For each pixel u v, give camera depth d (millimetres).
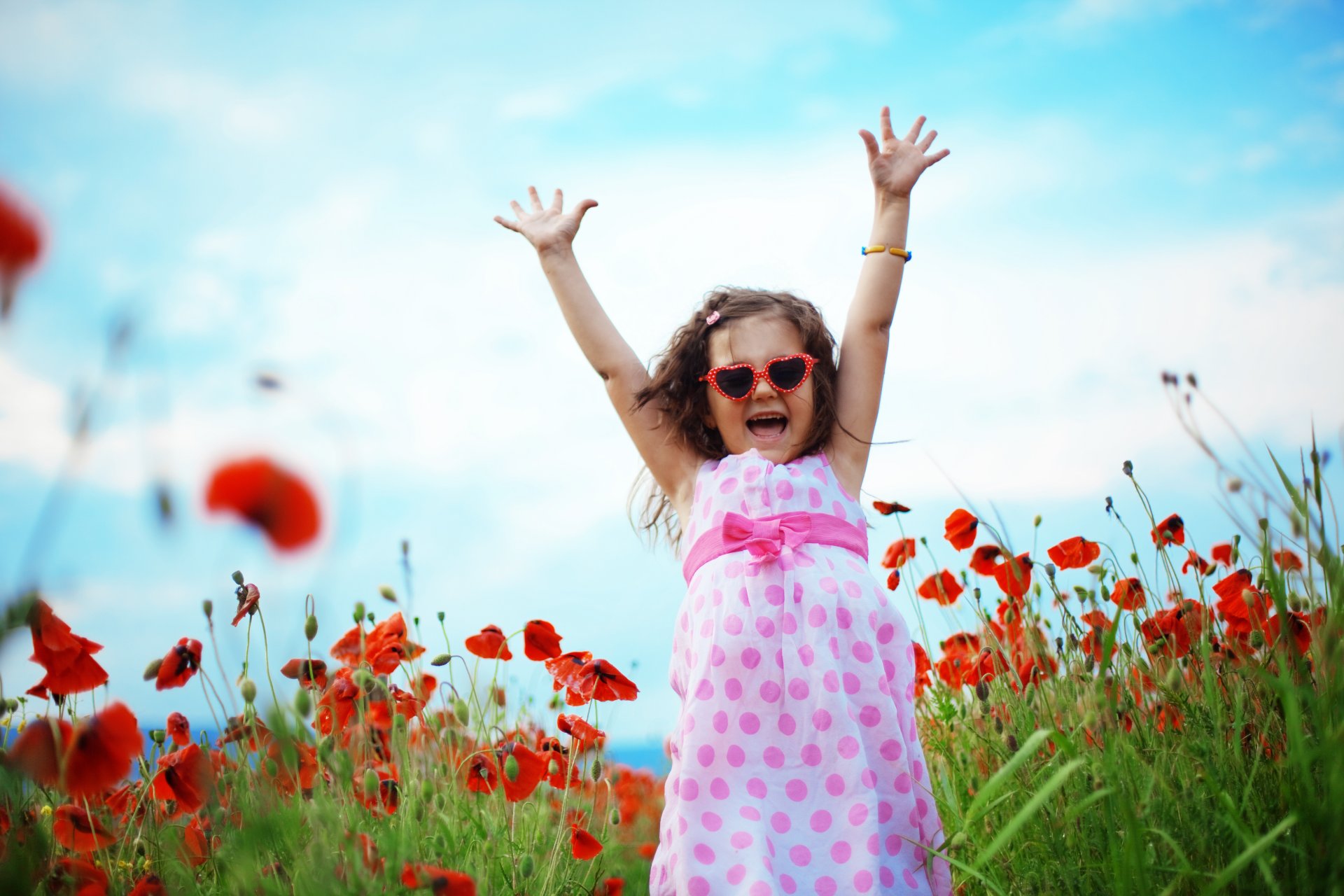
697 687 2250
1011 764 1718
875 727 2219
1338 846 1525
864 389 2648
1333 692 1634
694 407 2711
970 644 3006
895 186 2730
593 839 2496
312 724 2010
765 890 1997
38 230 770
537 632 2668
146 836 2111
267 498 889
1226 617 2393
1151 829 1722
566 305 2768
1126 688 2248
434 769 2432
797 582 2328
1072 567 2729
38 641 1712
